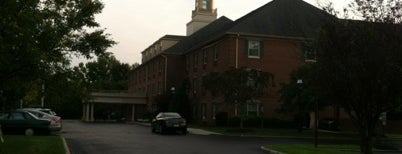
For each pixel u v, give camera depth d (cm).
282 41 4428
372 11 1112
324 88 1166
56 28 1270
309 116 4250
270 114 4288
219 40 4559
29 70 1196
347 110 1195
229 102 3503
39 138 2244
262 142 2636
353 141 3030
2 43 1046
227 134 3275
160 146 2194
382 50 1066
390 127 4319
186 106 5200
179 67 5981
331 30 1120
